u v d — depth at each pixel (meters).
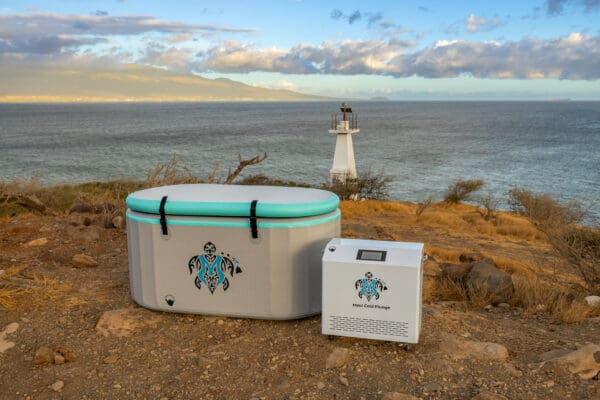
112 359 3.85
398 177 53.50
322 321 3.92
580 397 3.21
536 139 111.94
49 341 4.11
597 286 6.45
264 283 4.29
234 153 79.50
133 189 15.63
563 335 4.33
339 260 3.80
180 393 3.43
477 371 3.56
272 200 4.33
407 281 3.70
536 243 15.15
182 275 4.43
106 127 163.50
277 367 3.70
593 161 69.88
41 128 156.12
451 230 17.00
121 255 6.65
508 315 4.96
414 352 3.83
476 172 58.22
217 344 4.05
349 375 3.55
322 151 84.25
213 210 4.21
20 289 5.07
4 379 3.63
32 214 9.96
